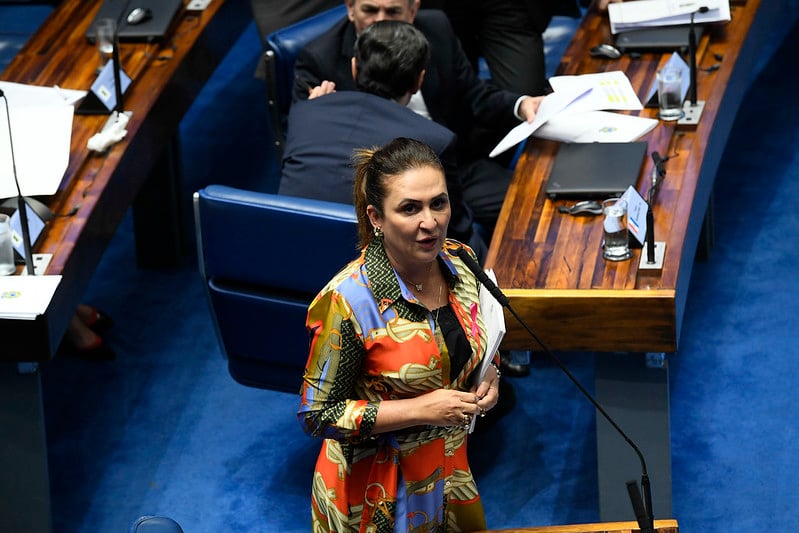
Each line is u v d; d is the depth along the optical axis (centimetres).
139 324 1667
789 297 1642
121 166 1429
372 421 933
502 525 1328
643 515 968
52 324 1212
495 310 942
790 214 1803
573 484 1374
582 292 1155
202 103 2155
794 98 2066
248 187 1927
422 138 1312
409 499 988
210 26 1708
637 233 1207
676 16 1631
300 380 1314
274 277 1246
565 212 1297
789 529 1307
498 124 1540
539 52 1822
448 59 1525
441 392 938
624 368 1185
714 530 1313
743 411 1467
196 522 1353
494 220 1519
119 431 1486
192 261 1795
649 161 1372
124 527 1348
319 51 1525
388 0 1462
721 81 1523
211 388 1552
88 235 1327
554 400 1498
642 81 1546
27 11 2397
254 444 1460
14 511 1280
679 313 1183
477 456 1423
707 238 1700
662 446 1206
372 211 927
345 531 1002
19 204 1228
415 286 939
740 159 1928
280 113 1595
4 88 1524
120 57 1625
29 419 1248
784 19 2280
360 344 932
